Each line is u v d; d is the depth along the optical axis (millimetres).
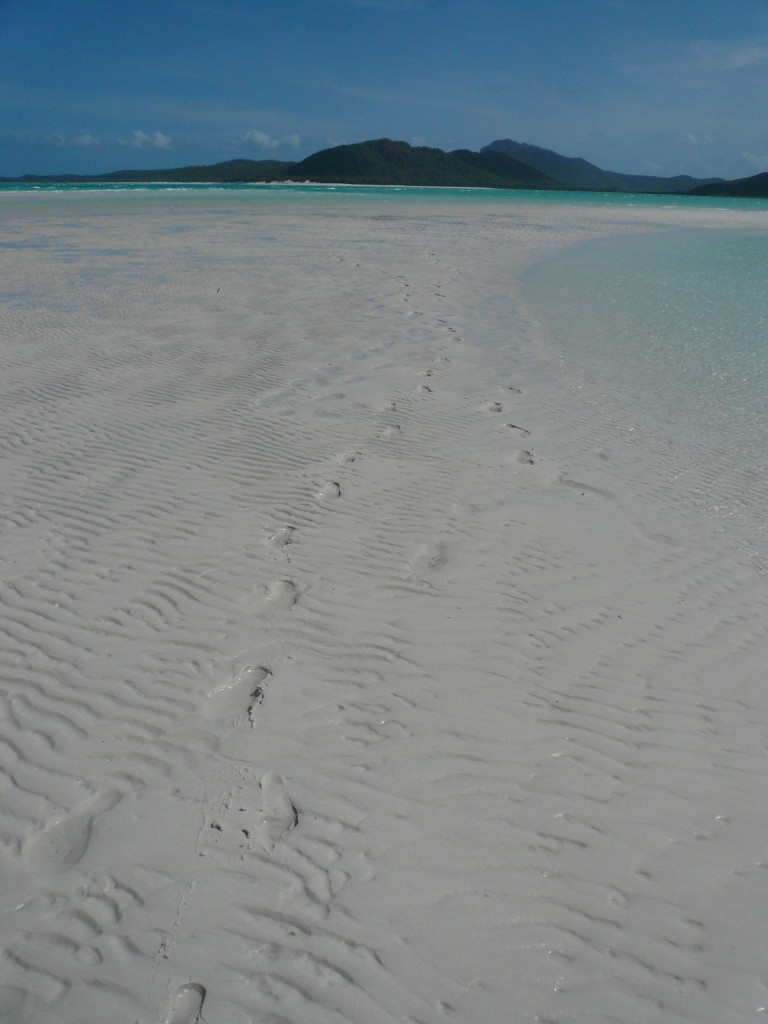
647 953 2506
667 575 5043
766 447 7379
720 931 2586
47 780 3234
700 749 3461
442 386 9172
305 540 5348
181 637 4242
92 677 3904
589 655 4145
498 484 6402
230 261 20344
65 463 6602
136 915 2607
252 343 11008
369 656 4102
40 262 19469
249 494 6078
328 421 7809
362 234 29844
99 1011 2297
